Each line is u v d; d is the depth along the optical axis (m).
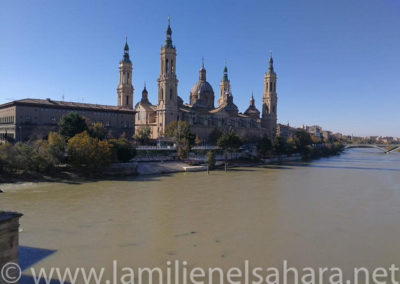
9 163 76.94
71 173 86.44
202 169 116.69
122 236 39.53
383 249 36.28
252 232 41.94
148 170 104.69
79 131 105.06
